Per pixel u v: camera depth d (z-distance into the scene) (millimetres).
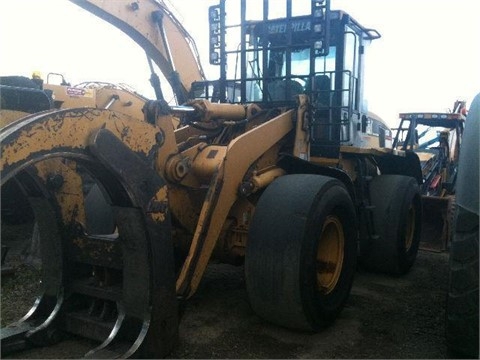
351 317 3799
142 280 2818
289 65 4668
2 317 3516
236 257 3840
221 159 3557
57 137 2445
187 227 3621
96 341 3133
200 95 5500
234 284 4539
